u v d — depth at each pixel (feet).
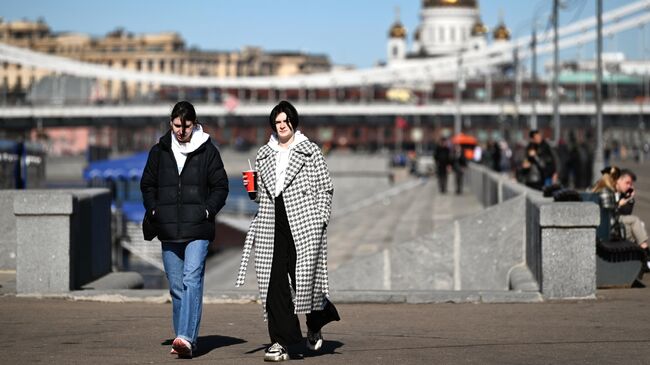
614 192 72.69
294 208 43.09
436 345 47.44
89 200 71.26
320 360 43.57
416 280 91.20
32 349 46.11
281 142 43.98
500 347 46.80
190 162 45.42
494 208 88.12
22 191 75.56
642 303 61.52
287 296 43.09
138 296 62.64
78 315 56.65
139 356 44.45
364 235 159.53
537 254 68.44
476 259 88.69
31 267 64.23
